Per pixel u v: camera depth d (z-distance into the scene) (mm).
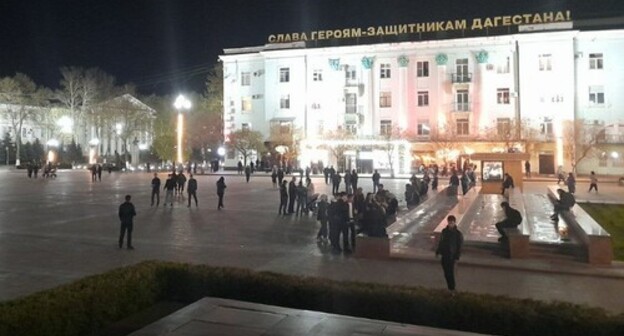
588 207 27453
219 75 76375
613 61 54812
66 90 86312
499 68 57969
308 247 16047
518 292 11148
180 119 62312
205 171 66188
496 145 55781
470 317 7285
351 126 62469
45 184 43781
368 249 14422
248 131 63500
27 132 96125
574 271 12875
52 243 16062
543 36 55812
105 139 96688
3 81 81188
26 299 6770
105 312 7367
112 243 16172
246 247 15891
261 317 7328
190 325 6965
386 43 61125
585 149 53125
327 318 7348
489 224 19188
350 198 21516
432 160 59188
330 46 64375
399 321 7578
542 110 56125
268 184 43969
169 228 19484
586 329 6754
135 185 42500
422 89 60531
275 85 65125
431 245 16406
